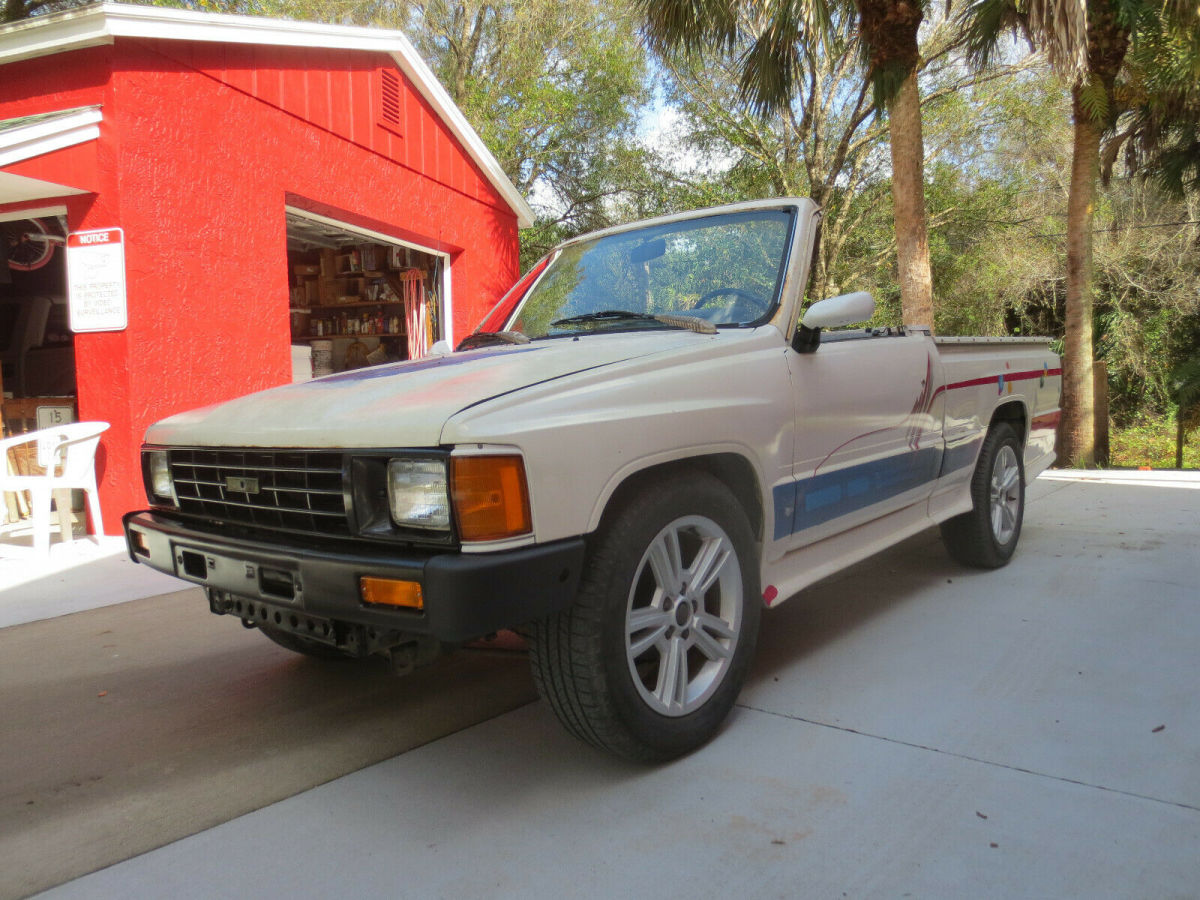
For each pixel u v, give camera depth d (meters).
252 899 1.83
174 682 3.20
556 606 2.01
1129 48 10.41
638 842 2.01
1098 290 19.88
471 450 1.92
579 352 2.59
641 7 9.59
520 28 16.97
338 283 10.35
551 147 18.33
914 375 3.55
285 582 2.20
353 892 1.85
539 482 1.99
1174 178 13.53
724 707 2.54
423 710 2.90
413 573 1.89
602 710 2.16
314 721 2.82
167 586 4.62
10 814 2.24
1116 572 4.34
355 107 7.99
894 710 2.71
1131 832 1.98
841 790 2.21
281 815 2.20
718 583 2.59
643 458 2.23
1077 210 10.91
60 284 7.88
